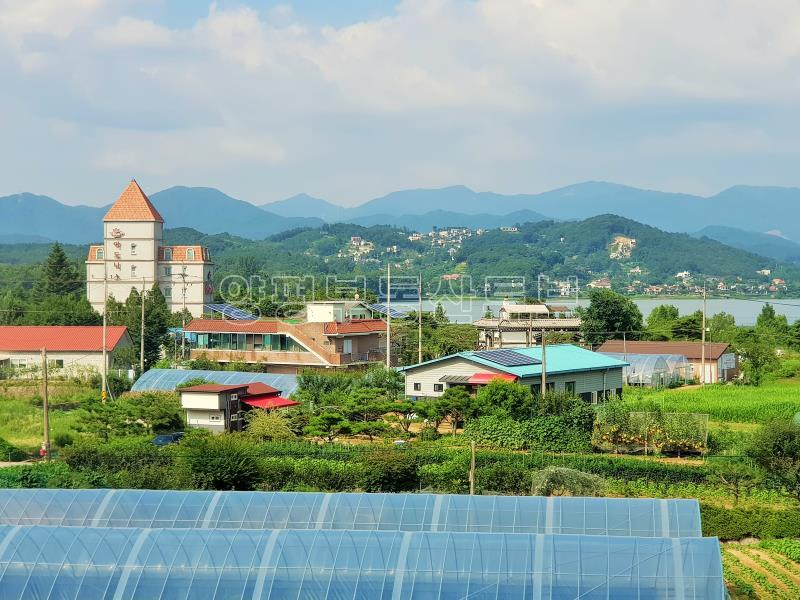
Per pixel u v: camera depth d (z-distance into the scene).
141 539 30.16
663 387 95.12
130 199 172.88
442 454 51.25
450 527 36.03
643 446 58.31
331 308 92.75
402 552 29.30
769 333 134.75
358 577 28.58
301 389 71.56
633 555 28.28
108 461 50.34
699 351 104.94
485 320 134.75
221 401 61.97
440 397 62.91
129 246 171.25
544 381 66.56
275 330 92.50
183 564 29.11
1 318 124.62
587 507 36.22
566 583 27.72
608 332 125.31
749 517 42.00
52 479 46.56
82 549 29.67
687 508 36.03
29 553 29.50
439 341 110.94
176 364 94.88
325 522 36.50
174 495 37.72
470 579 28.19
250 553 29.48
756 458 48.47
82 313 123.00
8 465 53.31
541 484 44.16
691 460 56.19
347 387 73.25
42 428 65.19
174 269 172.62
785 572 37.53
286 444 54.59
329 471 46.84
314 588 28.34
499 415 59.94
